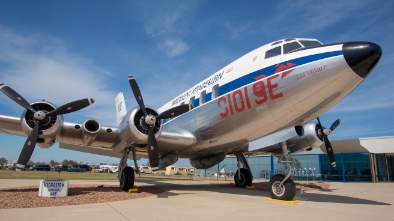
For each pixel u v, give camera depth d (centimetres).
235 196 970
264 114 855
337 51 716
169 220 537
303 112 812
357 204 824
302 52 798
